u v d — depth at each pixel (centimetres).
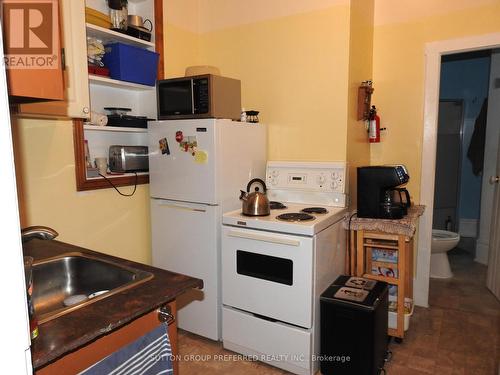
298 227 186
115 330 97
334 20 235
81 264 146
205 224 219
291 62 254
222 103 221
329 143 243
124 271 132
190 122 217
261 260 199
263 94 267
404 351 217
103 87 236
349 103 238
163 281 119
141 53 233
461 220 446
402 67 274
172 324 115
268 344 202
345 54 233
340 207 232
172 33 261
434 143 269
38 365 77
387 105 282
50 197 194
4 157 52
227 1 276
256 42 267
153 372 102
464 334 236
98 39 227
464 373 196
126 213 238
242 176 235
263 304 200
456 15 253
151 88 249
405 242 215
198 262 225
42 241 167
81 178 206
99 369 87
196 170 218
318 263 191
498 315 263
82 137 206
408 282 241
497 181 296
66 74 152
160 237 240
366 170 223
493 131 364
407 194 248
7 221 53
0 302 53
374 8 281
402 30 272
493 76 360
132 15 236
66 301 130
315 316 192
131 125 235
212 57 288
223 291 216
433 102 266
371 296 191
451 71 430
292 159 259
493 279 299
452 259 394
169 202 234
